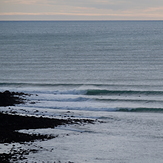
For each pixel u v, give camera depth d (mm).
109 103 68312
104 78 92562
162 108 62906
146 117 59656
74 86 82938
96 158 40438
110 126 54188
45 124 53312
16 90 77500
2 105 64688
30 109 62562
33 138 46312
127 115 60781
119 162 39469
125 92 75188
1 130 48656
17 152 40281
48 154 40594
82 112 62312
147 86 81875
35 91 76688
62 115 59781
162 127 54031
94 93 75688
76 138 47688
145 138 48750
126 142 46781
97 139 47719
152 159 40812
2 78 92750
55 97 71750
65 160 39188
